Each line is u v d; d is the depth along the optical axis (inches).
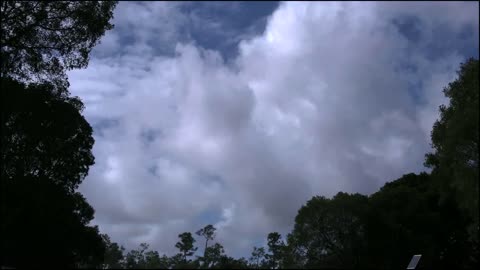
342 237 2464.3
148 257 5216.5
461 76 1179.3
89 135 1590.8
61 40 1320.1
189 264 5093.5
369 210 2409.0
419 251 2325.3
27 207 1339.8
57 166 1546.5
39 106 1352.1
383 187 2947.8
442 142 1250.6
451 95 1203.2
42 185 1425.9
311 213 2497.5
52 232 1465.3
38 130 1378.0
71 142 1533.0
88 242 1732.3
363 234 2439.7
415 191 2546.8
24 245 1416.1
